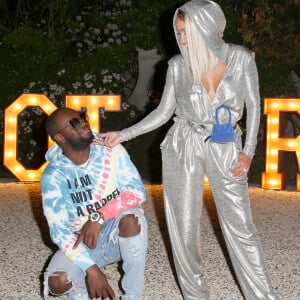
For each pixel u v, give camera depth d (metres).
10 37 12.12
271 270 5.34
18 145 11.84
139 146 11.23
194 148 3.86
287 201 8.62
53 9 12.25
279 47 11.35
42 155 11.78
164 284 4.93
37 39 12.18
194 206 3.92
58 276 3.46
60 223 3.52
